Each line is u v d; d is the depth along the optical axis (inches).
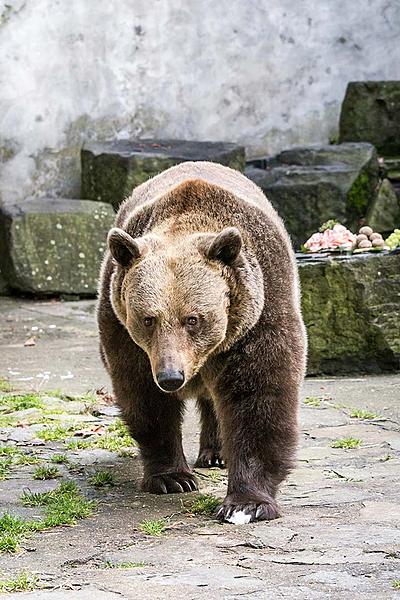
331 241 622.5
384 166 954.7
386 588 268.8
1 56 900.0
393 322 598.2
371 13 1048.2
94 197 915.4
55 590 273.4
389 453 420.5
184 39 983.0
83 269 874.8
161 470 378.0
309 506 349.1
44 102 924.0
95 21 940.0
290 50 1024.2
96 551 307.9
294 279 359.9
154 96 975.0
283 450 342.3
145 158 889.5
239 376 337.1
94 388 564.1
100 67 948.6
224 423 343.9
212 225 343.6
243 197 358.3
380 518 332.5
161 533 323.9
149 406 366.6
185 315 316.2
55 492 371.2
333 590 267.6
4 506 357.7
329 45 1039.0
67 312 813.9
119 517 344.2
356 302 593.3
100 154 906.7
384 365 602.5
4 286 883.4
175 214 347.3
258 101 1018.1
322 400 526.6
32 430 468.8
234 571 285.0
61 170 939.3
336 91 1044.5
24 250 861.8
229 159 924.6
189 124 994.1
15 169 917.8
